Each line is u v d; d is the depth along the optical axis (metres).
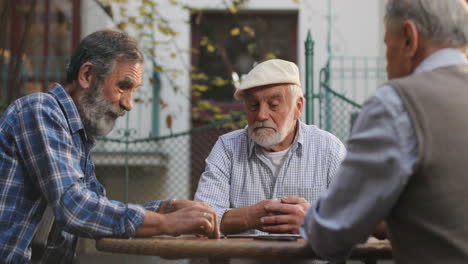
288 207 1.93
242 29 6.66
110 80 1.91
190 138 6.03
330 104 5.08
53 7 6.49
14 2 6.38
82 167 1.99
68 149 1.81
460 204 1.18
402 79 1.30
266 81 2.21
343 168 1.32
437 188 1.20
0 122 1.87
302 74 6.40
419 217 1.22
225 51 6.67
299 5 6.51
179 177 6.00
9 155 1.83
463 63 1.33
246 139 2.45
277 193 2.37
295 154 2.40
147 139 4.91
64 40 6.51
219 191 2.36
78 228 1.69
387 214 1.28
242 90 2.26
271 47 6.70
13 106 1.88
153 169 5.96
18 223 1.83
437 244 1.20
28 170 1.82
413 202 1.23
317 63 6.43
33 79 6.36
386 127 1.23
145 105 5.86
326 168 2.39
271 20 6.73
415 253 1.24
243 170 2.41
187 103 6.26
